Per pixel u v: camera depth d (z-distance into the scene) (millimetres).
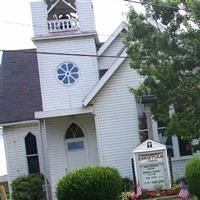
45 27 28500
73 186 16938
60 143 28641
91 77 28594
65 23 28703
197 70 21469
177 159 27047
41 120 29953
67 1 29047
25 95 32531
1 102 32188
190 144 22172
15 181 29422
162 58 21312
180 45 21125
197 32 21016
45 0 28750
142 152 19859
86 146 28703
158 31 21516
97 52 29359
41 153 31203
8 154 31344
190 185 17734
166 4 21109
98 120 27062
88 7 28906
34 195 29047
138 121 27125
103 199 17031
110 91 27141
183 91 21375
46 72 28484
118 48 29703
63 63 28625
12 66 34656
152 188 19547
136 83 27078
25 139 31484
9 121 31047
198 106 21344
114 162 26891
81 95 28453
